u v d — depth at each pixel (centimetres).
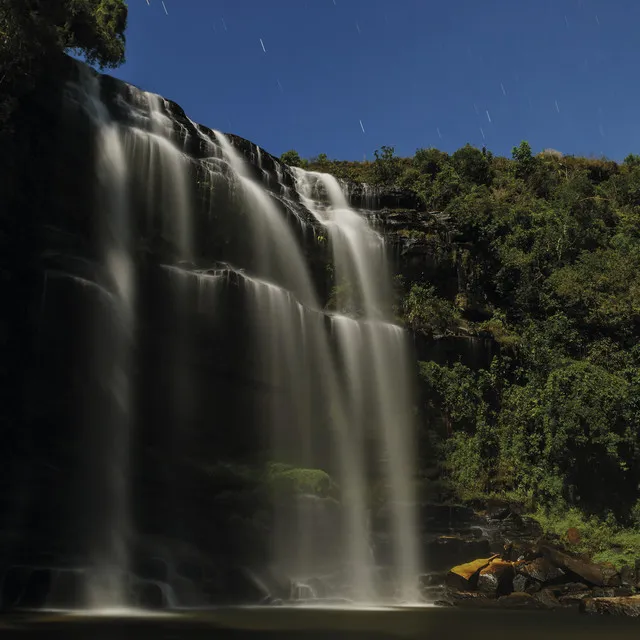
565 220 4116
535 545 2309
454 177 4400
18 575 1670
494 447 2955
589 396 2892
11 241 2070
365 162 5019
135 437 2128
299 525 2162
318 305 3012
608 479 2781
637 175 5191
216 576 1933
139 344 2214
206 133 2938
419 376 2966
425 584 2170
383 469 2723
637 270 3847
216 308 2345
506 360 3231
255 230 2784
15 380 1947
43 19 2261
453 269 3425
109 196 2378
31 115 2223
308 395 2578
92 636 1252
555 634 1412
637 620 1662
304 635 1326
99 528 1931
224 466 2236
